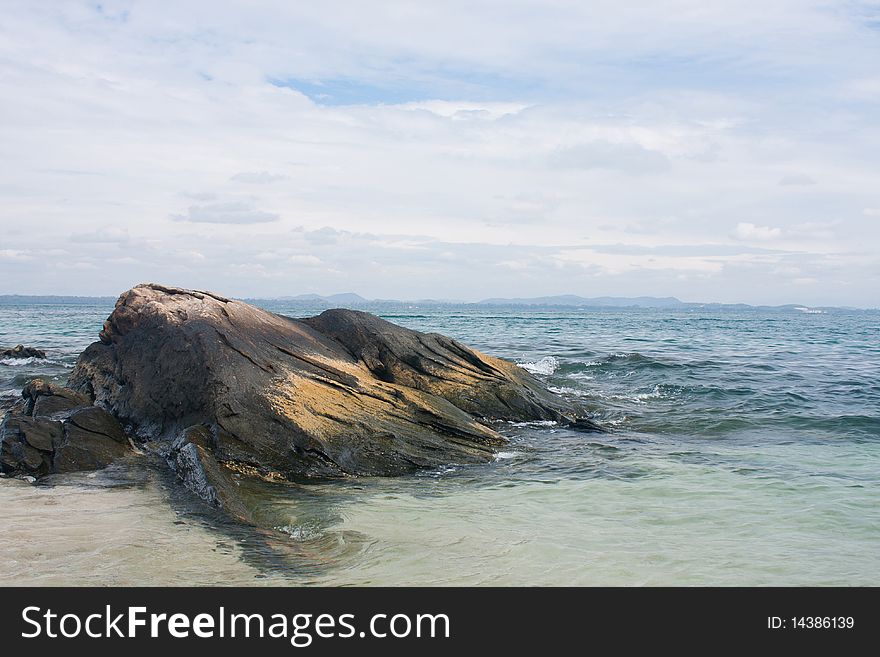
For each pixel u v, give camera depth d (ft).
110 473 42.22
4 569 28.76
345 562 30.48
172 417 47.93
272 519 35.88
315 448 44.80
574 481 43.24
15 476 41.47
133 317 56.08
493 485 42.50
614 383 83.61
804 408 67.92
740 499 39.17
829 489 41.01
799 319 460.55
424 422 50.90
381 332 61.11
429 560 30.68
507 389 60.75
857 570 29.68
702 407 68.85
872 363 107.04
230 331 51.16
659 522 35.42
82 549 30.91
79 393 53.52
